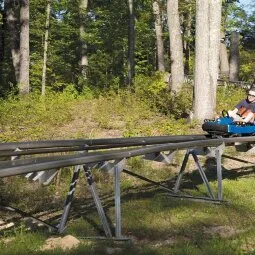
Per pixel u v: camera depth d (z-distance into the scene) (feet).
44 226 24.99
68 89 75.77
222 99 67.46
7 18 88.99
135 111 57.52
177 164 39.99
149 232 24.04
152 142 31.68
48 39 105.40
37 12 102.94
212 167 40.24
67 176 34.09
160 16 108.99
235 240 22.88
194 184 34.73
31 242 21.58
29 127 52.26
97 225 24.80
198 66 54.08
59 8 112.88
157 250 21.09
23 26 73.51
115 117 56.13
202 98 53.72
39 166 19.76
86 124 53.52
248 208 28.53
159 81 65.10
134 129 49.16
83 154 23.39
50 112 57.16
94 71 128.88
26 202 29.94
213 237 23.25
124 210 27.37
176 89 63.87
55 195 31.86
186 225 25.13
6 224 25.36
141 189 33.24
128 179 35.65
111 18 122.62
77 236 23.16
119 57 136.26
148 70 139.95
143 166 37.99
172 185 34.37
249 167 40.83
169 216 26.61
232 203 29.37
